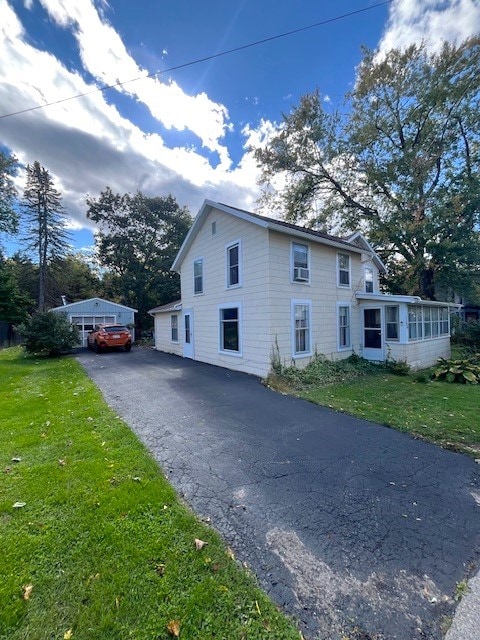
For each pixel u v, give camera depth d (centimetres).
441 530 249
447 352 1356
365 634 165
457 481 328
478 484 322
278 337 874
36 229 2612
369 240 1841
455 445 419
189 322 1303
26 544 221
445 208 1550
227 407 589
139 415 534
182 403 611
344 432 468
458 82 1510
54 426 465
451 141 1642
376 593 190
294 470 349
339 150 1839
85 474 321
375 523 258
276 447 411
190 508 275
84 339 2041
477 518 266
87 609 173
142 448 393
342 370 959
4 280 2045
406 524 257
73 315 2027
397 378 931
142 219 2859
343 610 179
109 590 185
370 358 1153
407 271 1725
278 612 176
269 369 849
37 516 253
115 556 212
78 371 966
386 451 402
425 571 207
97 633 161
